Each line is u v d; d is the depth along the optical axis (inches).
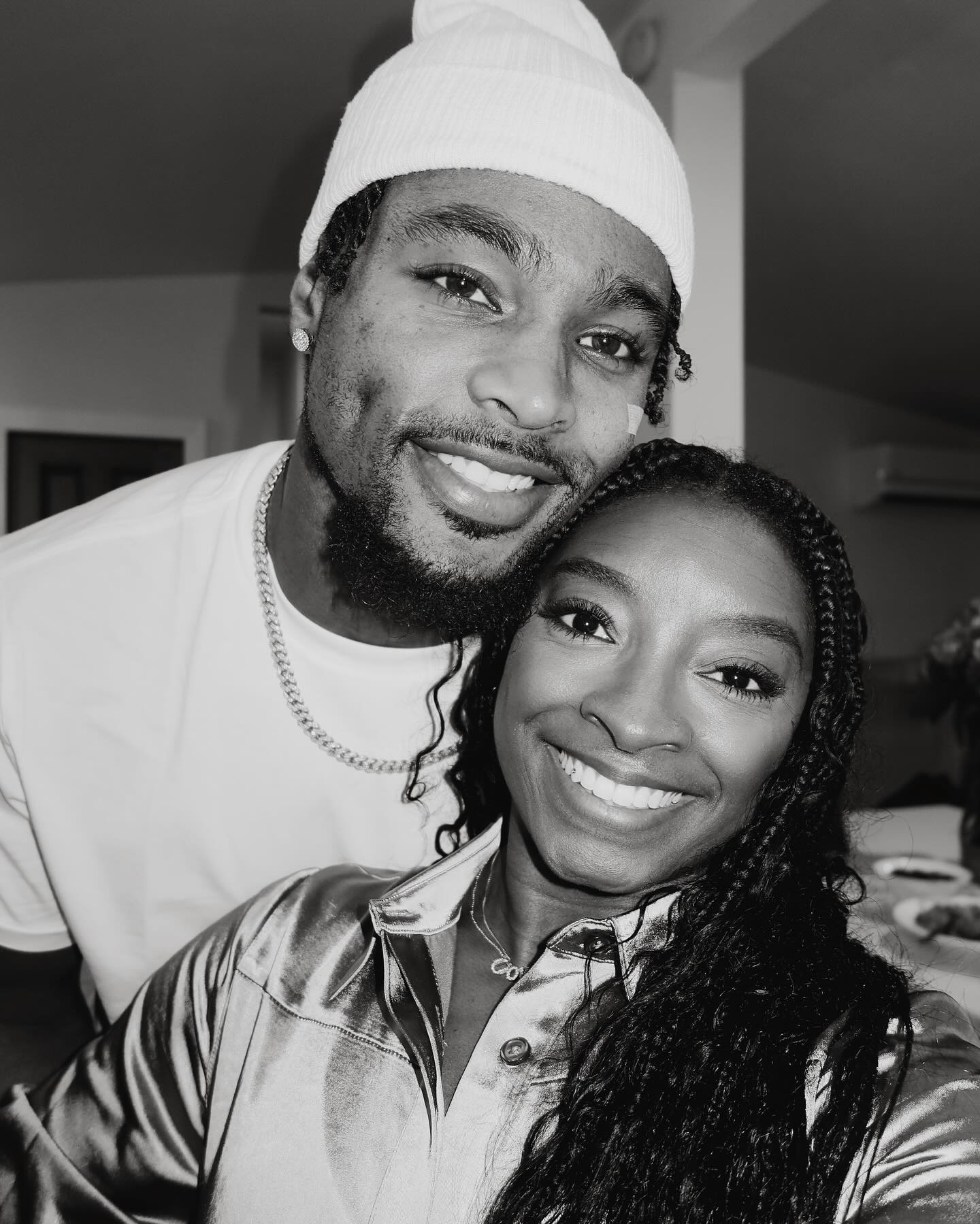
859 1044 25.7
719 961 28.0
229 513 43.3
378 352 34.7
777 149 124.9
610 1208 25.3
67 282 173.2
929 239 139.0
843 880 32.5
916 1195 23.6
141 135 113.8
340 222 37.3
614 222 33.8
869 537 245.3
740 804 28.7
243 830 44.6
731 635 27.8
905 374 214.4
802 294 173.2
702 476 30.9
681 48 91.3
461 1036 30.5
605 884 28.7
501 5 38.0
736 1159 25.1
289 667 42.3
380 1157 28.7
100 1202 33.4
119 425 176.1
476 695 41.0
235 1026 32.8
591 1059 27.5
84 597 43.8
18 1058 47.7
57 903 48.1
